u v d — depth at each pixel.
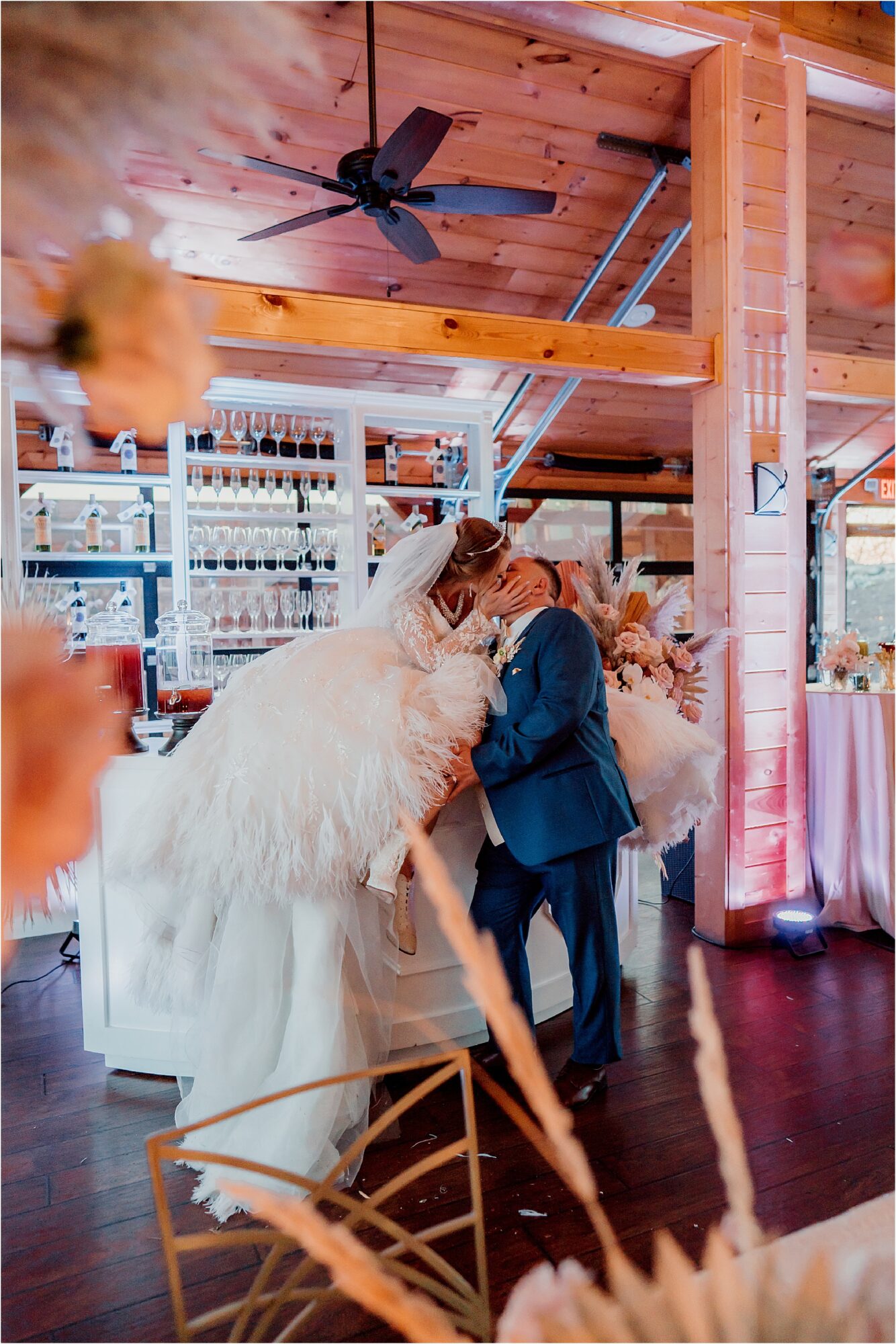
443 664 2.14
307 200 3.77
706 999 0.29
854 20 3.56
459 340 3.00
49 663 0.22
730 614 3.36
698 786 2.69
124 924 2.42
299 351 2.91
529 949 2.68
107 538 4.36
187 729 2.48
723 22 3.22
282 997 2.04
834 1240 0.33
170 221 0.23
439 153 3.83
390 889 1.95
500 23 3.26
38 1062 2.51
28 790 0.22
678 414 5.90
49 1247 1.75
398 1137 2.10
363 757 1.93
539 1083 0.27
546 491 6.28
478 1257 0.69
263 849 1.89
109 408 0.23
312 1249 0.28
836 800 3.51
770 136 3.38
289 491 4.40
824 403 6.11
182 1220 1.84
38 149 0.21
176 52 0.21
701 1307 0.28
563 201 4.17
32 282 0.22
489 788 2.19
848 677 4.12
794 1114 2.19
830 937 3.47
